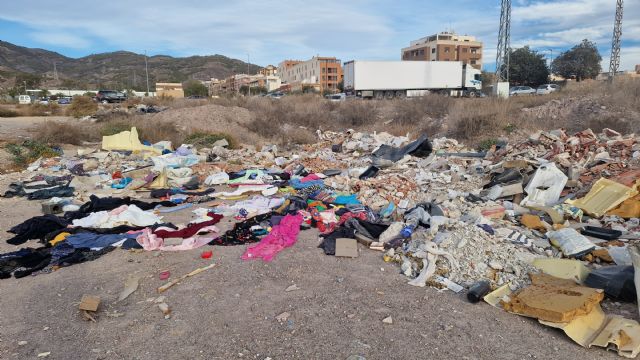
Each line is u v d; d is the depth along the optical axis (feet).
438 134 64.18
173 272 17.61
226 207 27.45
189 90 232.73
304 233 22.18
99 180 36.60
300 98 113.60
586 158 31.91
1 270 17.89
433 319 13.57
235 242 20.89
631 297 13.98
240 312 14.23
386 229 21.02
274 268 17.75
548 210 22.88
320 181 34.22
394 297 15.10
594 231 20.35
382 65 134.31
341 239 20.21
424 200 27.12
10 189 33.32
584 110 61.72
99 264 18.60
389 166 39.55
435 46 298.35
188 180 35.47
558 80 201.16
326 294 15.38
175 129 65.57
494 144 47.44
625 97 61.77
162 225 23.11
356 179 33.27
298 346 12.23
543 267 16.19
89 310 14.23
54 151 49.39
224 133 61.93
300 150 56.13
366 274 17.08
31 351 12.28
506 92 99.04
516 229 21.07
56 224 23.36
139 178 36.73
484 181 30.76
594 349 11.80
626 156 31.01
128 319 13.99
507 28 109.70
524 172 29.40
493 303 14.38
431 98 86.38
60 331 13.35
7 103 141.49
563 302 13.10
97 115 85.05
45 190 31.91
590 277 14.90
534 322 13.25
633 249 13.61
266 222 23.66
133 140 52.29
